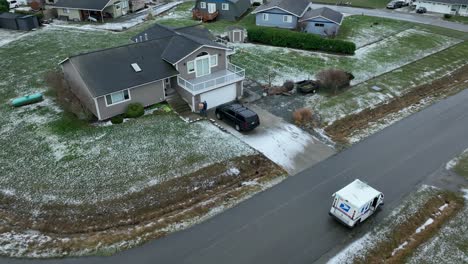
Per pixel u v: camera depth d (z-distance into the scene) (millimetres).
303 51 45719
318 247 18875
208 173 24047
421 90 36938
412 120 31516
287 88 35031
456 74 41188
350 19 59281
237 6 57812
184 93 31953
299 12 52781
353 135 29172
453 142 28203
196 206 21719
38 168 24250
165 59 31656
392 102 34250
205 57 32469
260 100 33938
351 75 36594
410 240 19562
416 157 26312
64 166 24406
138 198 21922
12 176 23562
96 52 30250
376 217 20891
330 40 44750
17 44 47469
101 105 28531
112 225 20344
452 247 19047
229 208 21484
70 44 47250
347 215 19578
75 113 29859
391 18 60656
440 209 21734
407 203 21938
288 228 20031
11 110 31375
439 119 31688
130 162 24766
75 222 20391
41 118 30109
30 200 21703
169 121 29750
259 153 26266
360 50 46438
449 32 54000
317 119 30781
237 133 28656
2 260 18141
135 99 30438
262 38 47688
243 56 43688
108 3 57156
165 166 24422
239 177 24250
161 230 19922
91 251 18609
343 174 24406
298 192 22734
